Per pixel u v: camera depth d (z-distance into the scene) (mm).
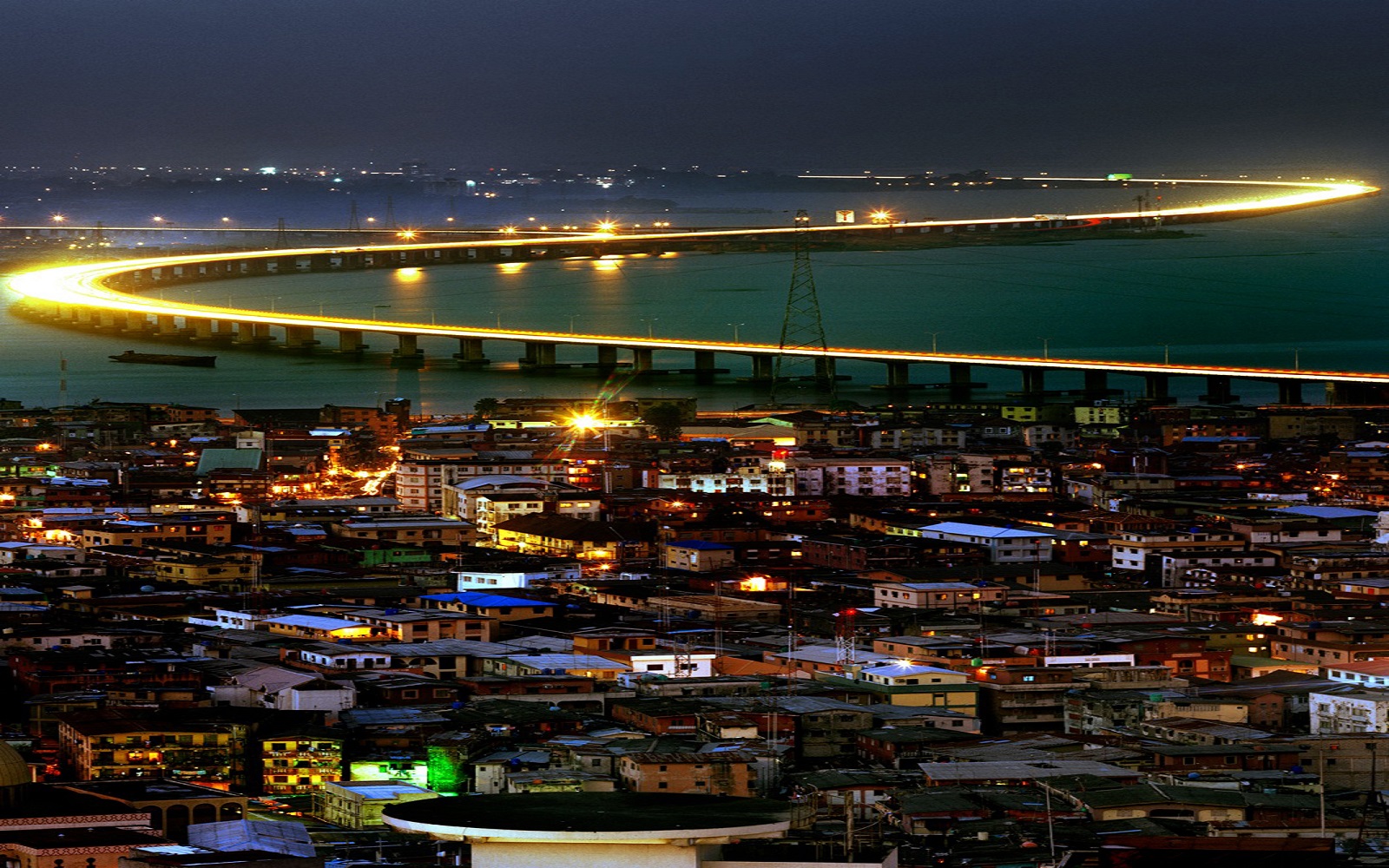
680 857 139500
